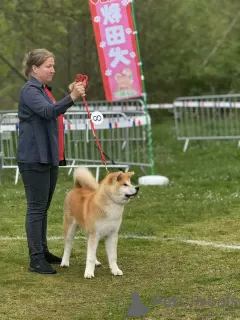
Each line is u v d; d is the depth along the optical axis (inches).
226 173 644.7
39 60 321.4
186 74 1160.8
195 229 426.3
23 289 301.4
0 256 362.3
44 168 322.3
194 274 322.0
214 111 854.5
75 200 331.0
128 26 579.8
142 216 466.3
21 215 477.1
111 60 583.5
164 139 938.1
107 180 314.3
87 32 1042.1
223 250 368.8
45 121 320.2
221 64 1164.5
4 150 702.5
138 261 350.0
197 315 259.9
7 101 981.2
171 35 1146.7
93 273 320.8
